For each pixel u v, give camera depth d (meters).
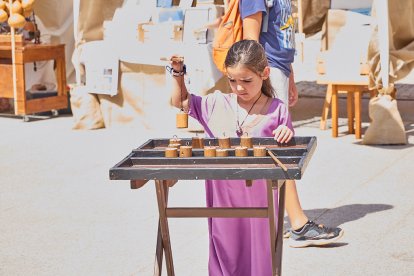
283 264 6.38
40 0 14.61
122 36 12.41
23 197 8.62
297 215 6.77
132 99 12.53
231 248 5.24
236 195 5.15
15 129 12.73
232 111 5.25
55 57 13.82
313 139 4.80
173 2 12.55
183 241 7.06
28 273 6.35
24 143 11.52
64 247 6.96
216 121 5.27
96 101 12.66
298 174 4.08
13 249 6.94
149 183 9.17
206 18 11.78
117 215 7.88
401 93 15.36
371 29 10.69
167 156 4.55
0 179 9.41
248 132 5.22
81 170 9.77
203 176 4.15
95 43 12.59
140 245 6.96
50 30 14.73
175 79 5.20
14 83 13.29
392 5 10.95
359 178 9.07
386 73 10.69
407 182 8.85
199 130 12.18
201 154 4.61
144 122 12.52
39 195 8.69
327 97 12.05
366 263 6.37
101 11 12.82
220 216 4.69
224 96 5.28
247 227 5.21
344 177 9.12
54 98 13.85
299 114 13.60
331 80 11.30
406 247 6.74
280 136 4.80
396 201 8.12
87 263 6.54
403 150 10.50
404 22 11.00
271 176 4.11
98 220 7.73
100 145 11.27
